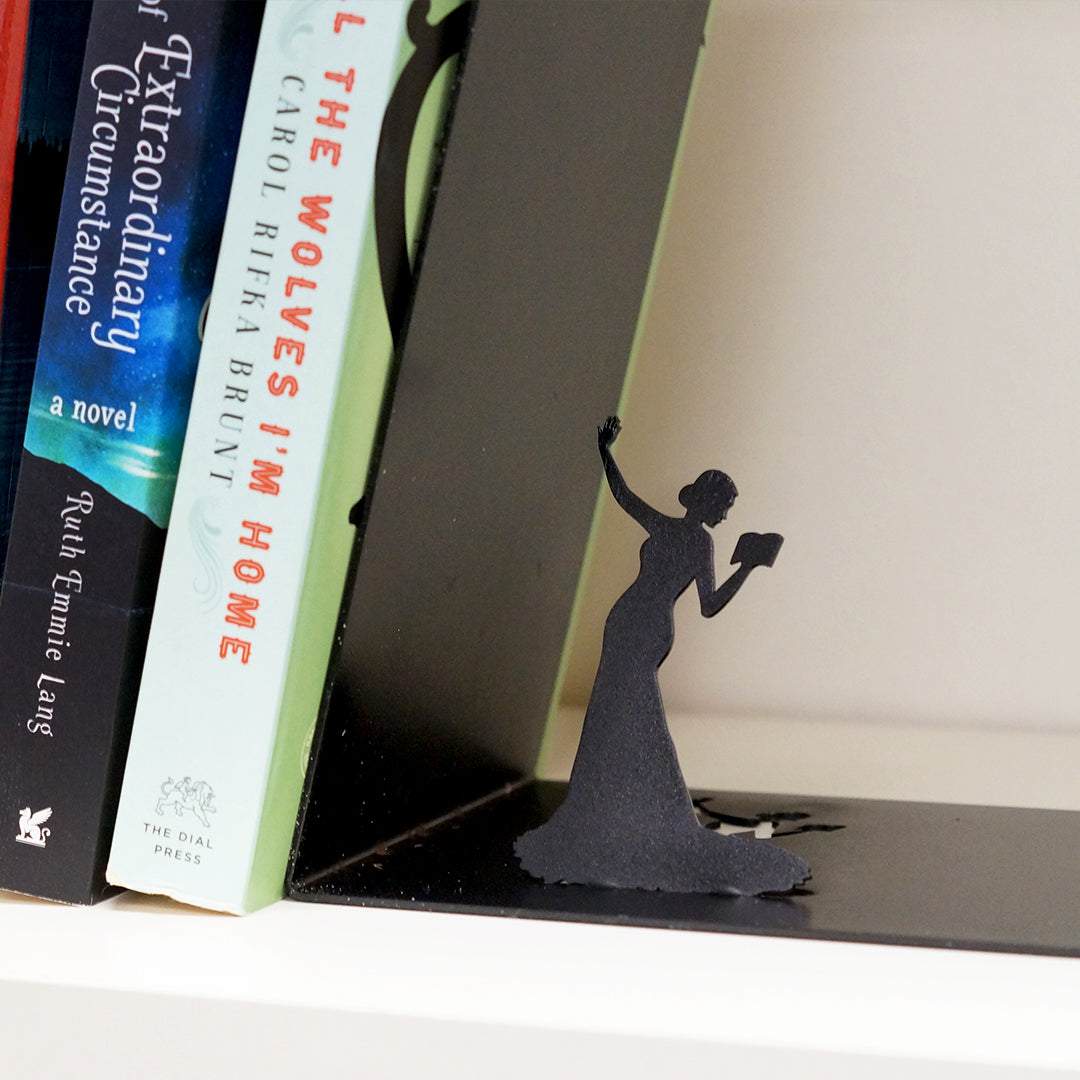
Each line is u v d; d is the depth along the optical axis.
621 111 0.45
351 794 0.41
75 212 0.38
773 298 0.54
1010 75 0.52
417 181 0.38
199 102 0.37
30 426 0.38
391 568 0.40
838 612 0.55
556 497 0.47
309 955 0.37
